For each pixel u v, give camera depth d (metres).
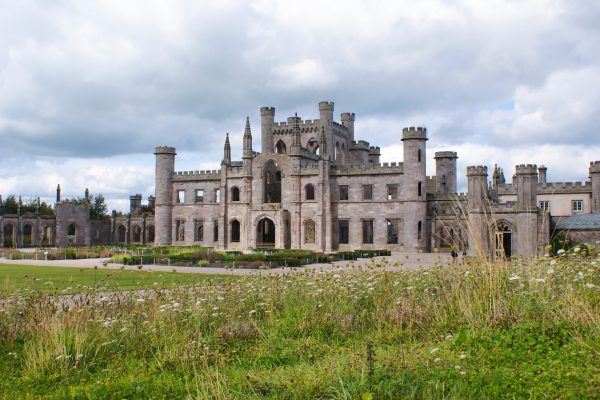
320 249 104.50
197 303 21.48
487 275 19.97
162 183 123.19
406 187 99.88
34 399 14.57
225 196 114.38
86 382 16.05
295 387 13.95
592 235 69.25
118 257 71.19
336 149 128.62
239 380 15.02
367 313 21.59
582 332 15.89
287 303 24.20
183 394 14.52
